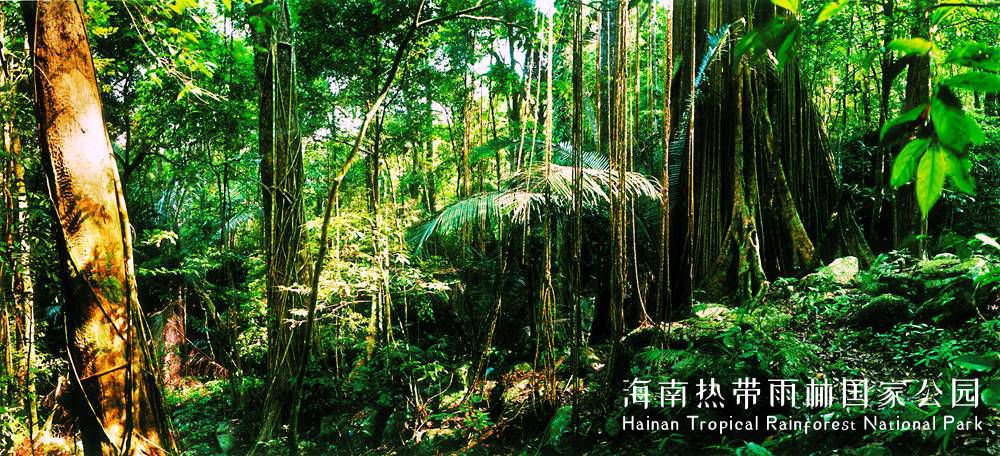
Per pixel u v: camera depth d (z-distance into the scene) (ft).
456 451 15.87
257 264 23.93
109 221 9.82
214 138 25.07
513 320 23.57
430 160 43.09
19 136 11.93
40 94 9.43
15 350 13.93
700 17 22.44
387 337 19.10
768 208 21.93
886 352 14.53
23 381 13.53
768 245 21.85
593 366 17.80
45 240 12.09
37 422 14.14
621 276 13.88
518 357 21.44
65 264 9.57
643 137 25.50
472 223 29.71
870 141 29.22
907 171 2.24
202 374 29.60
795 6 2.34
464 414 17.48
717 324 16.87
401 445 16.97
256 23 8.66
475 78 34.68
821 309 18.04
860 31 22.71
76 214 9.52
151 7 14.34
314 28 23.93
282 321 16.63
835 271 19.83
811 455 10.37
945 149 2.12
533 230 22.95
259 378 24.82
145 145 25.71
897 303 15.97
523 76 24.00
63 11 9.49
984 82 2.01
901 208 22.41
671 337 16.17
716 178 21.75
